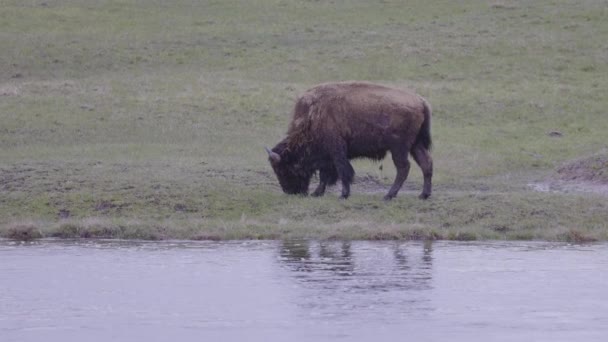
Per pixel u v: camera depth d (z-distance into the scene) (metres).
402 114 67.94
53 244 59.53
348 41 147.25
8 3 168.00
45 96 113.62
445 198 68.75
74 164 80.38
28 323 40.12
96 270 50.78
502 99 115.69
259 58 138.62
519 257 54.56
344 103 68.81
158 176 74.88
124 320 40.53
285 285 46.69
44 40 145.50
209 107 110.38
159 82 123.62
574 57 136.00
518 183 81.56
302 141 69.88
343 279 48.12
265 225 63.25
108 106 109.94
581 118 109.62
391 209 66.69
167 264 52.38
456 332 38.47
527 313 41.44
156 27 157.25
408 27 154.75
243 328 39.09
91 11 166.38
